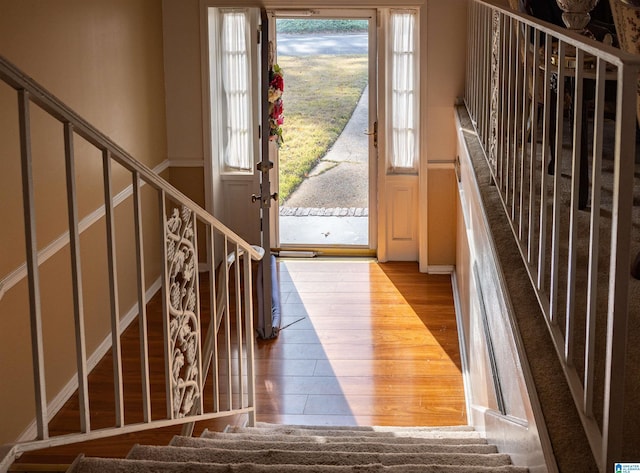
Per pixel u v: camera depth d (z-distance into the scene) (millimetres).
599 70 1816
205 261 8062
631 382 2273
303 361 6281
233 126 8188
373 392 5797
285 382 5953
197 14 7574
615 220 1689
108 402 5344
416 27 7887
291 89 8820
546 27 2342
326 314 7145
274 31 8102
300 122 8914
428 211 7941
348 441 3791
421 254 8031
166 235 2967
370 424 5371
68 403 5301
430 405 5609
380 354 6379
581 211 3713
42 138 4883
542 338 2496
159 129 7523
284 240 8656
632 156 1659
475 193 4422
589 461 1955
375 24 8141
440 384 5906
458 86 7652
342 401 5676
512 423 2795
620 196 1672
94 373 5758
